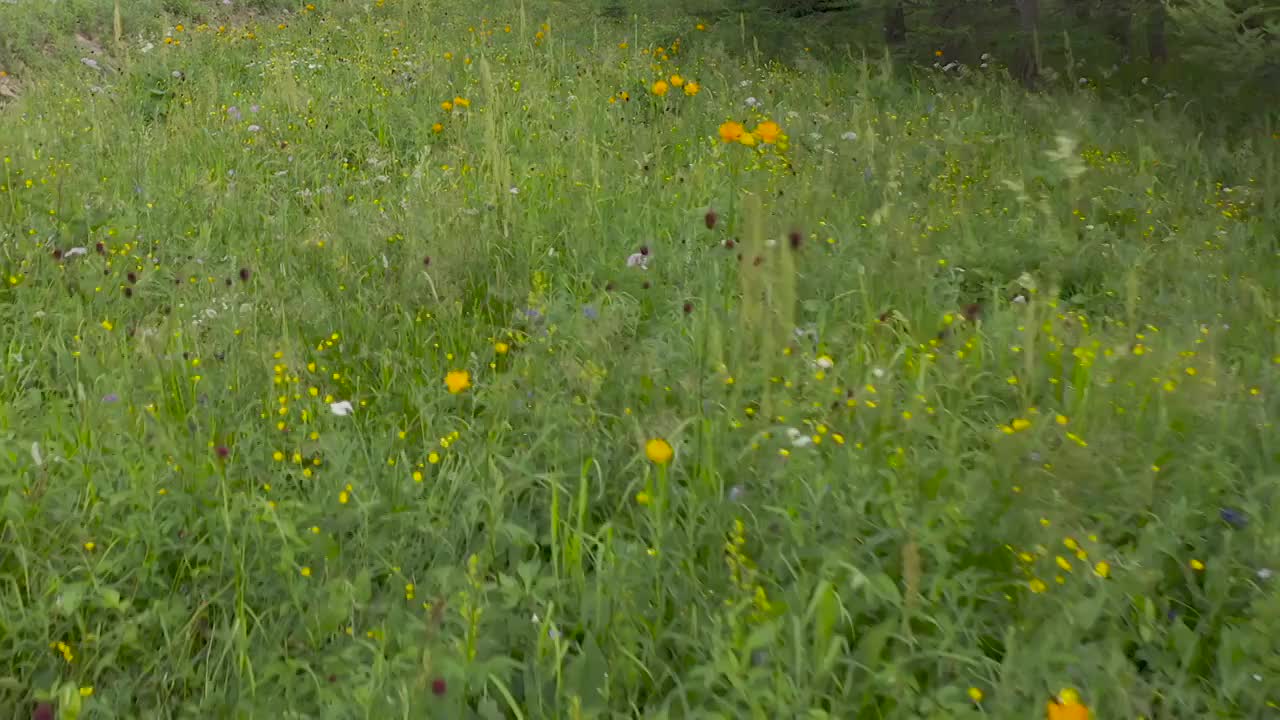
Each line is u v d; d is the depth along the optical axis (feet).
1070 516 10.98
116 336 16.02
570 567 10.88
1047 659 9.12
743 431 12.89
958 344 15.83
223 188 24.03
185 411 13.41
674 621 10.11
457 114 29.32
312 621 10.16
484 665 9.09
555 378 14.52
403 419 13.85
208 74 34.37
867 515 11.60
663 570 10.96
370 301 17.44
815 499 11.32
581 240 19.90
